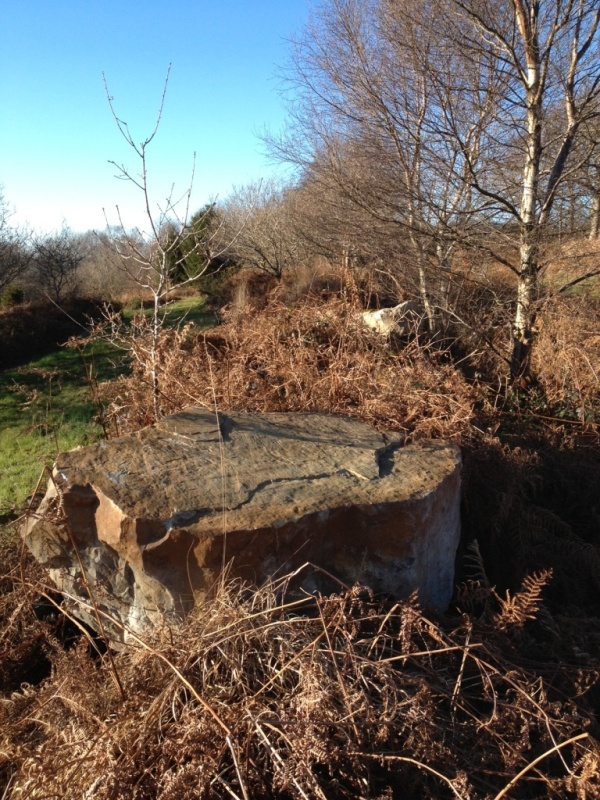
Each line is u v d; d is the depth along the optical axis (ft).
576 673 8.77
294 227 37.96
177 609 8.69
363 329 18.63
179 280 64.85
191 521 8.59
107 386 16.15
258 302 42.57
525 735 7.14
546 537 12.23
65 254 72.59
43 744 7.25
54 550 9.42
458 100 25.13
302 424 12.14
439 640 8.11
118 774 6.30
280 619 8.03
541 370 19.31
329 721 6.63
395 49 27.30
